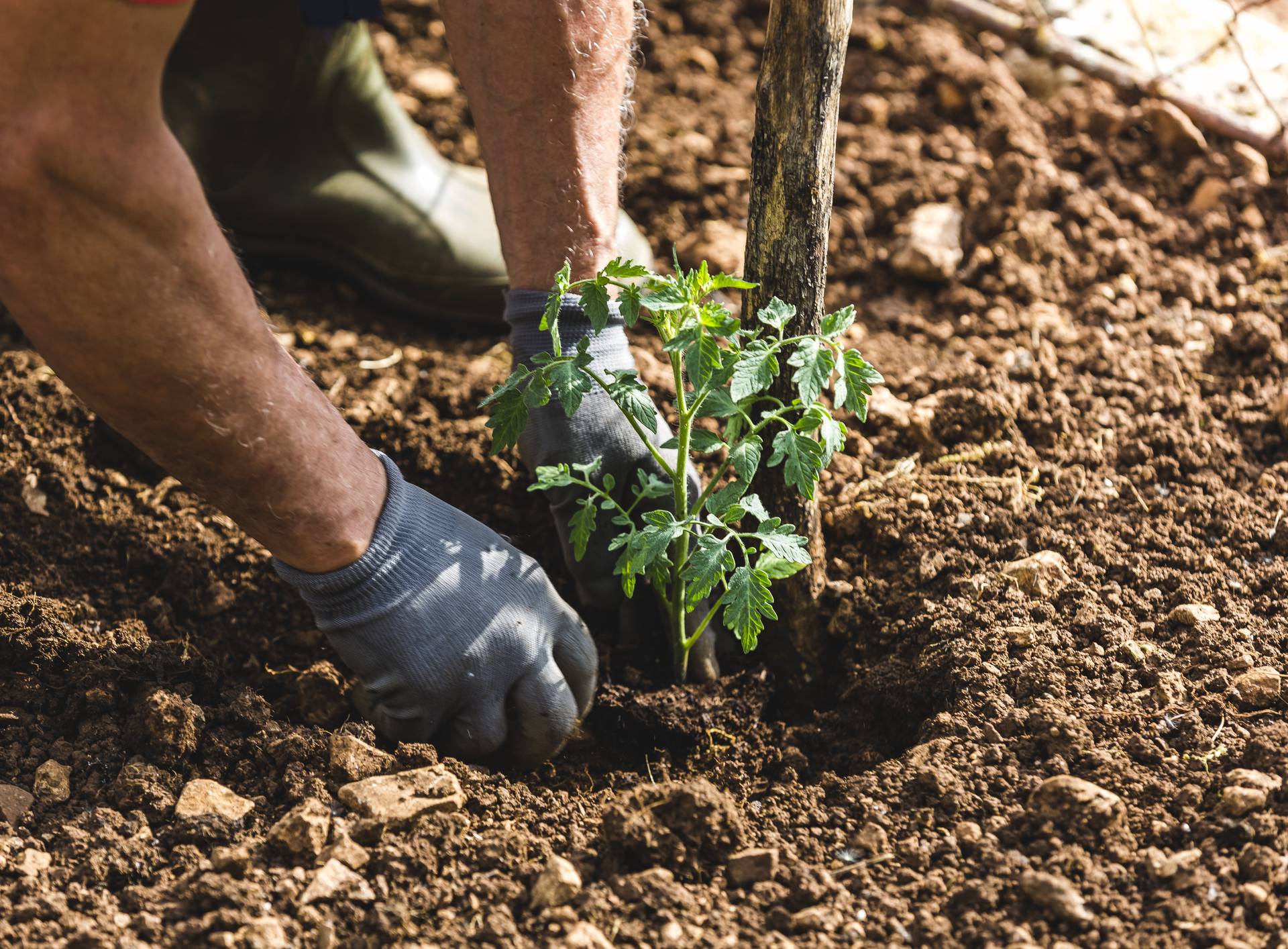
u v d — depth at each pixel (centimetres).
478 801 182
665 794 170
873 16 366
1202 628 199
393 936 158
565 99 196
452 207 289
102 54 125
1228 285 290
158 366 148
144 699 194
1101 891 158
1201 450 239
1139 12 365
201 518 234
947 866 165
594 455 202
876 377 169
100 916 160
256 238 301
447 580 183
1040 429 248
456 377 269
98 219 135
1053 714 182
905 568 219
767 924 160
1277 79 341
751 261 188
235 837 176
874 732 207
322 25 237
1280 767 171
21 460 237
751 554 206
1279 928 151
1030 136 328
